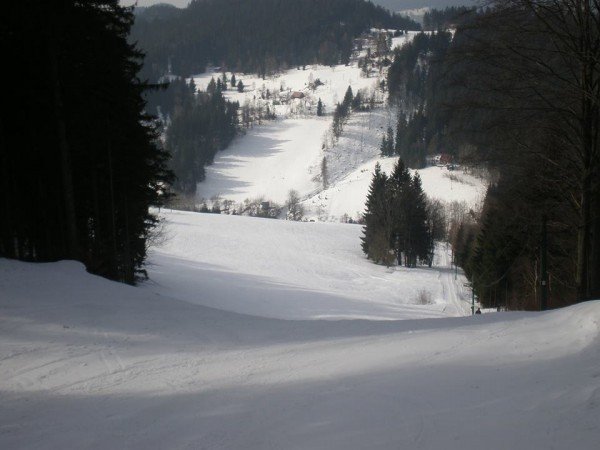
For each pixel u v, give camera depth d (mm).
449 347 7664
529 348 6906
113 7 19219
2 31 16219
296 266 61812
